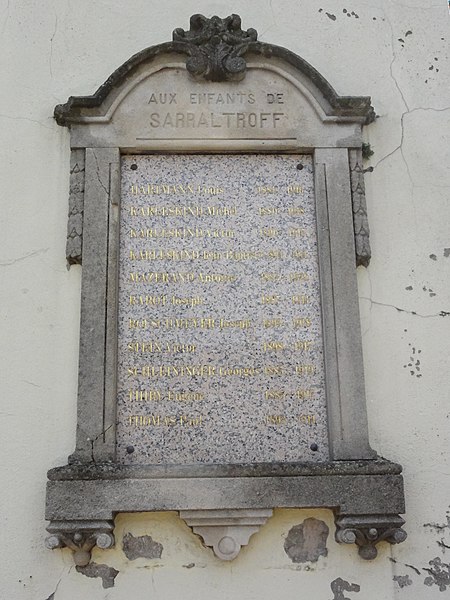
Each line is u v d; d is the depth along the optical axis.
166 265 3.90
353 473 3.53
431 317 3.94
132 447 3.65
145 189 4.00
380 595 3.54
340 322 3.81
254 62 4.13
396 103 4.30
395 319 3.93
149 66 4.10
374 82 4.34
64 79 4.24
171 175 4.03
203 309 3.85
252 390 3.75
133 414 3.70
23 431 3.69
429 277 4.00
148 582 3.50
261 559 3.55
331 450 3.67
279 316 3.86
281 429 3.71
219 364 3.78
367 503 3.49
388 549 3.61
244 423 3.71
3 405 3.72
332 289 3.86
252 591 3.51
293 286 3.90
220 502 3.47
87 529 3.42
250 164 4.07
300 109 4.10
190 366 3.77
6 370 3.76
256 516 3.49
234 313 3.85
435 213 4.11
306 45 4.39
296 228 3.99
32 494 3.61
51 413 3.71
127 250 3.91
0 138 4.11
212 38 4.09
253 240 3.96
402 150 4.21
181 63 4.10
